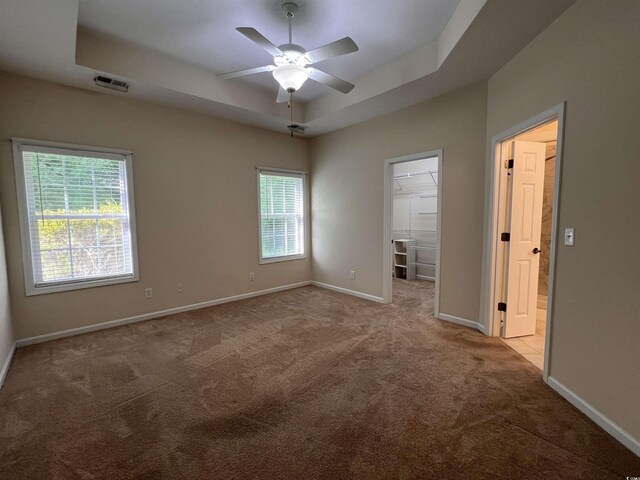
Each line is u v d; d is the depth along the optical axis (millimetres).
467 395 2055
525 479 1390
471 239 3238
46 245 3008
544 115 2172
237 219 4434
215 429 1747
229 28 2588
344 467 1473
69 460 1527
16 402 2012
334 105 3947
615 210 1636
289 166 5035
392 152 3977
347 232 4738
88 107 3152
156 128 3617
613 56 1626
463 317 3377
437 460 1506
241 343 2930
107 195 3324
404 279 6055
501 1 1859
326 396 2061
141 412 1903
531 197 2955
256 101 3887
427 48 2873
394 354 2680
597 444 1594
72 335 3135
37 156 2920
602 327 1720
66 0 1829
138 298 3574
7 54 2449
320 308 4047
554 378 2115
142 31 2627
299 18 2447
